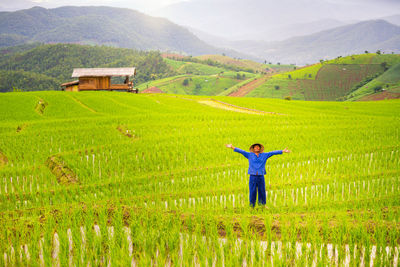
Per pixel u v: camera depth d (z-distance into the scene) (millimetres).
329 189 11641
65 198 11414
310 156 17797
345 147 20484
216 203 10672
